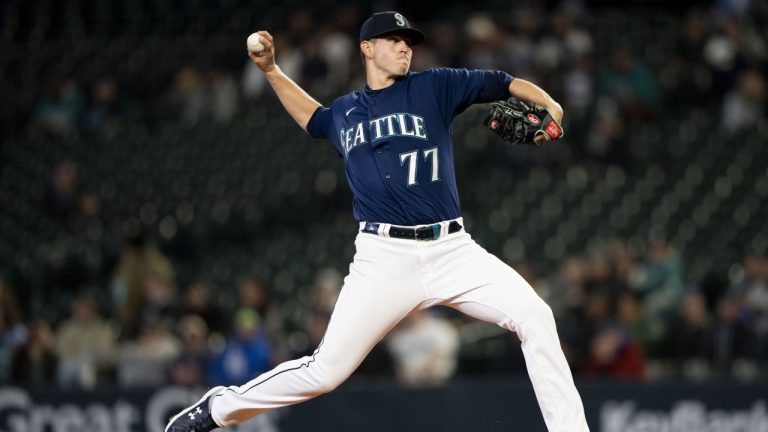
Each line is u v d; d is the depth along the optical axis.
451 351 31.70
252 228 47.25
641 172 47.31
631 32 56.28
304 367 16.89
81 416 28.53
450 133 16.89
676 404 27.50
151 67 56.25
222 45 56.72
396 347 31.42
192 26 59.91
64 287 42.53
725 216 44.94
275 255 44.91
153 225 47.00
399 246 16.47
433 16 58.44
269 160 49.94
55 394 28.67
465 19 57.62
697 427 27.44
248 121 51.94
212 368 31.77
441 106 16.66
